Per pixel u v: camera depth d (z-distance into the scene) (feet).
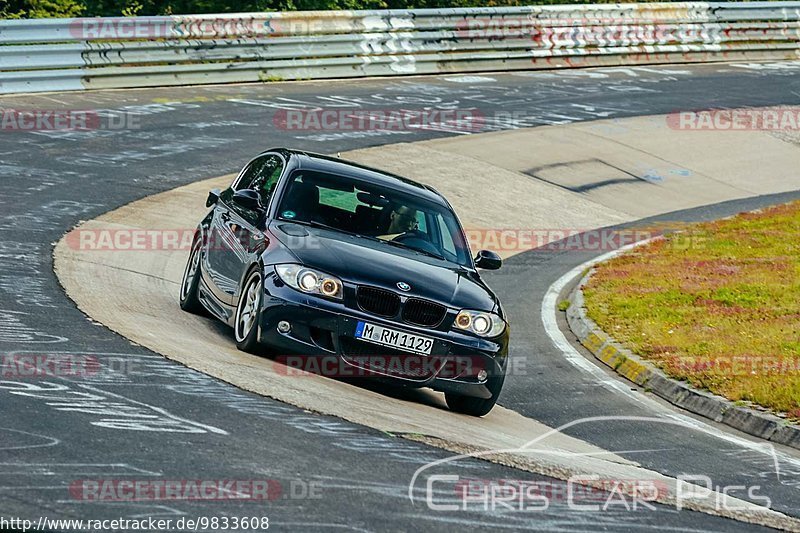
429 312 96.12
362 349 94.43
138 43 260.83
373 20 308.40
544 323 151.53
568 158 252.21
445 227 111.34
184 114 240.53
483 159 240.73
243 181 122.83
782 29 399.85
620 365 130.52
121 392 79.15
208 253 116.98
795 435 104.27
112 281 128.47
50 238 144.97
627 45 364.99
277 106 259.80
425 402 101.19
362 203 109.29
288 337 94.99
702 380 119.65
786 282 167.84
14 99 234.58
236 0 351.25
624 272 176.86
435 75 322.34
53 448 65.05
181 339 102.42
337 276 95.35
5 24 237.45
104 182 183.83
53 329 97.60
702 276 172.65
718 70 369.50
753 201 241.55
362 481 66.90
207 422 74.54
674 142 277.03
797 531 74.02
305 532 56.59
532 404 111.45
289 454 70.23
